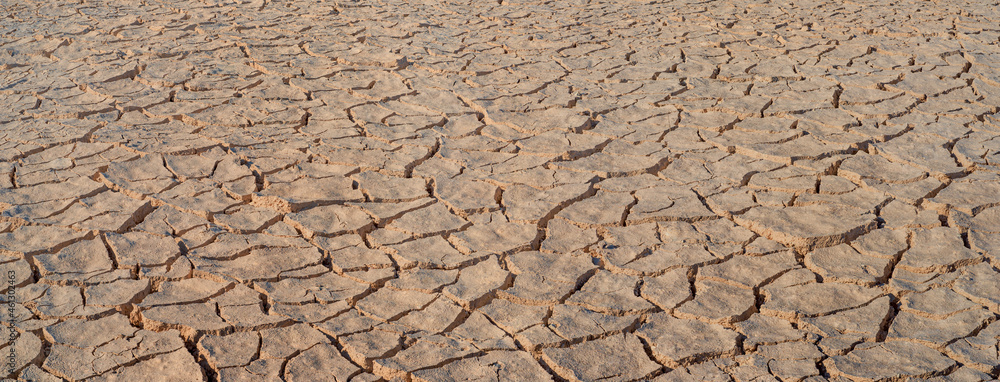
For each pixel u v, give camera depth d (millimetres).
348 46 6980
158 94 5547
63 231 3535
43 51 6676
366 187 4098
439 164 4422
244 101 5461
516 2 9320
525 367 2711
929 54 6465
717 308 3004
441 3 9250
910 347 2729
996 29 7359
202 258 3350
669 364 2719
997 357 2633
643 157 4453
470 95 5625
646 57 6680
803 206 3783
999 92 5418
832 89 5574
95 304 3014
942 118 4934
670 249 3426
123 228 3605
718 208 3777
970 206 3623
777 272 3227
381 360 2719
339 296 3111
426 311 3025
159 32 7430
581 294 3119
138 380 2645
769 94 5527
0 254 3344
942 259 3221
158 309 2992
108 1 8961
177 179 4152
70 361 2727
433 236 3592
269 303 3064
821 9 8625
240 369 2691
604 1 9383
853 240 3451
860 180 4004
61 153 4445
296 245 3494
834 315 2928
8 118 5000
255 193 3945
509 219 3750
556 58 6676
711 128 4902
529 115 5223
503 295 3137
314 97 5602
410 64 6508
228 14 8328
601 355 2766
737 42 7145
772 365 2676
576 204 3893
